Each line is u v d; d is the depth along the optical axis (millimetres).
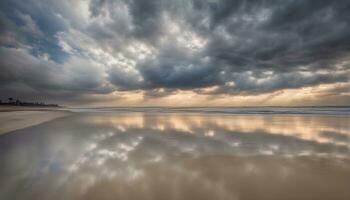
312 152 6211
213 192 3477
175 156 5824
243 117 20656
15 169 4609
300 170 4566
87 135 9234
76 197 3307
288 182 3877
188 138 8695
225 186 3721
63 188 3619
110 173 4406
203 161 5324
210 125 13391
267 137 8875
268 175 4266
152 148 6812
